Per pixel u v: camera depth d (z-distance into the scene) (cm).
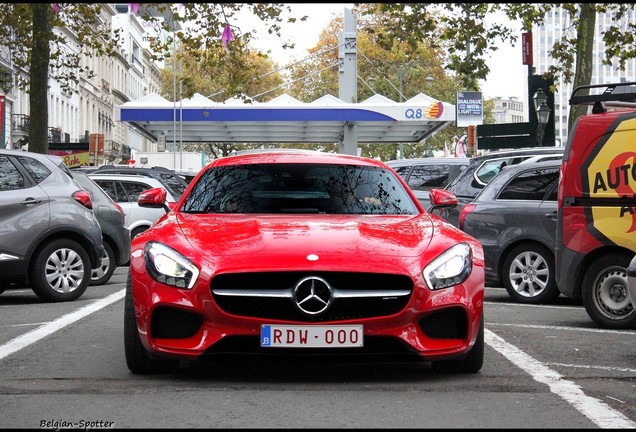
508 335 1051
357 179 932
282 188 909
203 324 739
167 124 5281
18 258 1400
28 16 3023
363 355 738
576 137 1172
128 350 785
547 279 1427
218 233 790
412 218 869
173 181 2539
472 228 1500
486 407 670
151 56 3147
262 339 728
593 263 1145
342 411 655
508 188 1483
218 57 3225
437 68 7600
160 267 754
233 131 5503
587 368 834
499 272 1472
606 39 3056
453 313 761
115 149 10844
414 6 3081
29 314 1266
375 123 5112
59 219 1436
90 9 3306
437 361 799
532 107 3325
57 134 7625
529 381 771
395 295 738
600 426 615
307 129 5362
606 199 1141
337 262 738
